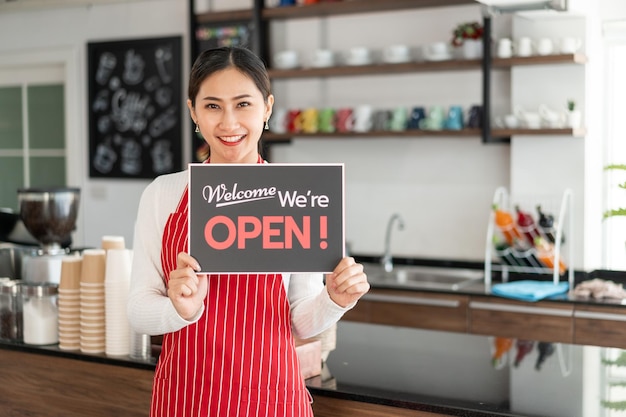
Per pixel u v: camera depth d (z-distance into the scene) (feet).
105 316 8.70
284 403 6.04
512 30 15.05
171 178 6.40
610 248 15.02
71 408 8.78
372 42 16.61
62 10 20.22
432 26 15.99
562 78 14.52
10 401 9.21
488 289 13.87
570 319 12.85
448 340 9.51
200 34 18.03
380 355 8.74
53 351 8.84
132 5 19.26
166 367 6.17
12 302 9.23
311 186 5.90
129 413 8.38
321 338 8.27
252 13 17.13
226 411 5.96
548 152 14.73
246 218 5.89
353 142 16.98
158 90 18.98
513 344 9.23
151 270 6.23
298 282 6.36
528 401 6.82
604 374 7.76
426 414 6.84
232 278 6.04
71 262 8.84
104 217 20.01
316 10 16.38
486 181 15.72
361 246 17.03
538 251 14.19
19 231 12.38
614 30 14.69
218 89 5.85
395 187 16.61
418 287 14.08
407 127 15.87
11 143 21.53
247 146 5.99
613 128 14.94
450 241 16.12
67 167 20.57
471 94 15.70
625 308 12.49
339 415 7.29
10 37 21.04
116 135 19.62
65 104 20.63
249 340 6.00
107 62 19.61
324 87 17.12
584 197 14.44
